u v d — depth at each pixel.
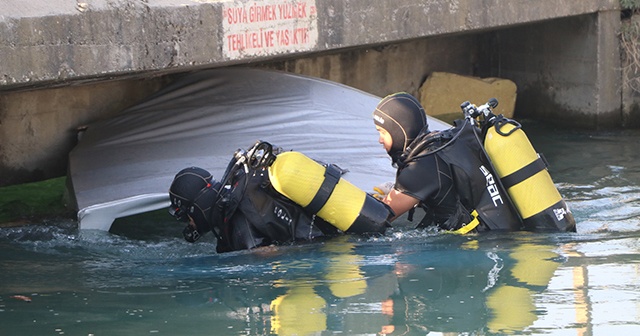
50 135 11.57
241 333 5.51
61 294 6.62
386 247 7.46
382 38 11.76
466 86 15.80
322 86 11.27
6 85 8.11
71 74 8.52
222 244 7.90
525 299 6.00
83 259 7.93
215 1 9.80
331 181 7.57
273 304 6.11
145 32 9.13
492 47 16.75
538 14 13.81
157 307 6.17
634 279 6.36
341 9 11.16
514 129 7.73
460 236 7.66
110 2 8.84
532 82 16.09
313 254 7.34
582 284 6.30
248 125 10.38
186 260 7.65
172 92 11.38
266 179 7.68
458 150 7.69
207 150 9.91
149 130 10.51
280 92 11.03
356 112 10.77
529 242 7.45
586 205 9.55
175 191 7.67
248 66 13.10
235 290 6.50
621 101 15.17
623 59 15.06
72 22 8.49
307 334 5.43
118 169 9.68
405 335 5.38
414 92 16.20
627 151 12.98
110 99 12.02
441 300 6.04
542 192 7.69
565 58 15.41
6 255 8.13
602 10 14.69
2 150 11.17
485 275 6.59
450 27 12.68
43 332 5.68
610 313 5.64
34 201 10.59
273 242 7.71
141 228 9.36
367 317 5.75
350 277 6.69
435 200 7.71
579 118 15.37
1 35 7.92
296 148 9.86
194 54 9.64
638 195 10.10
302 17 10.68
